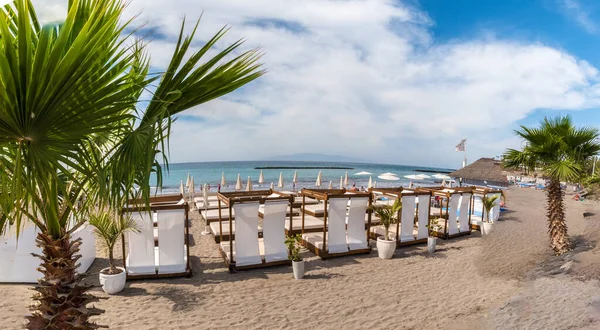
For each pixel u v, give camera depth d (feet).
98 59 6.64
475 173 78.64
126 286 21.04
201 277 22.91
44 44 5.92
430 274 23.26
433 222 32.42
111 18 6.52
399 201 28.73
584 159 18.85
